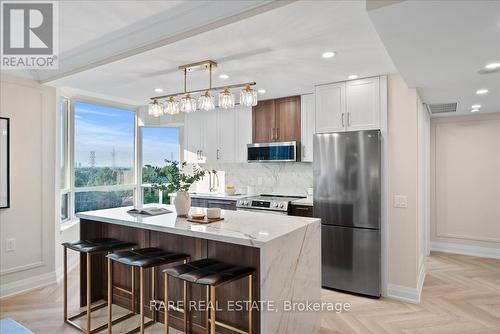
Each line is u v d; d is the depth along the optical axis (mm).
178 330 2713
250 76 3434
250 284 2254
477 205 4895
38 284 3549
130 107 5418
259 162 4652
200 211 3094
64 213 4406
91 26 2488
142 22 2428
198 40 2422
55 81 3521
